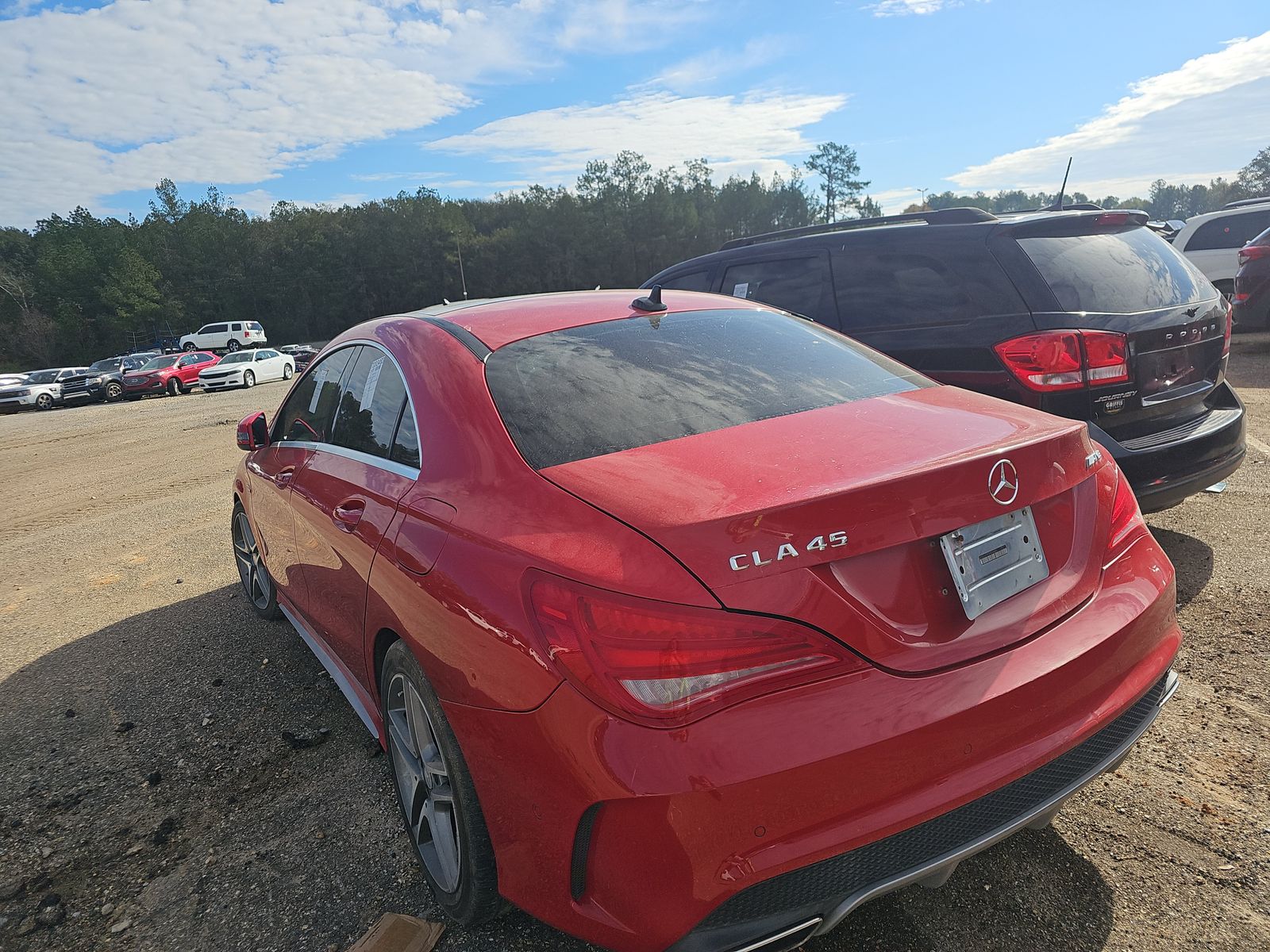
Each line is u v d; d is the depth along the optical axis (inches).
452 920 84.7
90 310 4033.0
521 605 65.7
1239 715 109.5
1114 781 98.8
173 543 259.1
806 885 59.9
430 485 85.9
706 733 57.7
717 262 213.8
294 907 89.7
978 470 67.9
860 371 98.3
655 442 77.5
